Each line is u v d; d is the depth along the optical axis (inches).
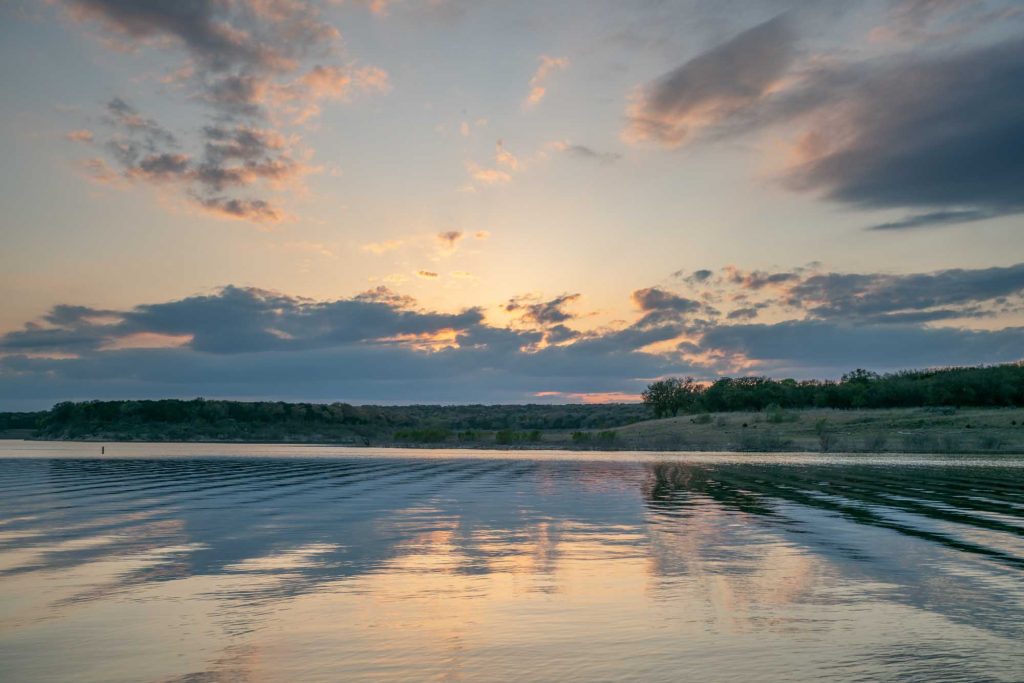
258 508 1195.9
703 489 1562.5
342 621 488.7
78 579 627.2
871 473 2112.5
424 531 925.2
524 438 5413.4
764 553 754.2
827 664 396.5
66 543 826.2
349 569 671.8
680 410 7288.4
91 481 1804.9
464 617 498.6
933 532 908.0
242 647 430.3
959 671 385.4
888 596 559.8
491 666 395.2
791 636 450.6
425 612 512.4
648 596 560.1
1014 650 421.4
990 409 4859.7
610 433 5123.0
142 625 479.2
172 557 734.5
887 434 4338.1
